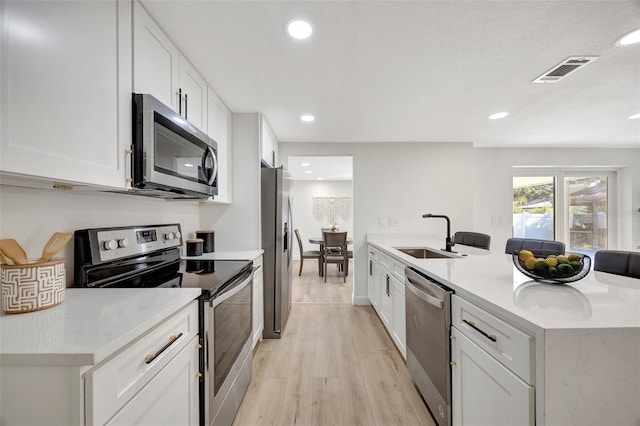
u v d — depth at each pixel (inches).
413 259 78.7
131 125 46.3
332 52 64.9
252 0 48.6
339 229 307.6
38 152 30.5
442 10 51.4
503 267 66.2
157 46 54.6
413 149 148.2
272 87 83.0
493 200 161.6
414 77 77.2
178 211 88.9
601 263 66.4
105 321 32.1
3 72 27.0
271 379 78.2
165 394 37.2
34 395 25.8
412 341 72.3
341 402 68.5
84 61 36.9
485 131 129.3
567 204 167.9
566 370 30.8
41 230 43.5
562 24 55.3
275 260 106.1
